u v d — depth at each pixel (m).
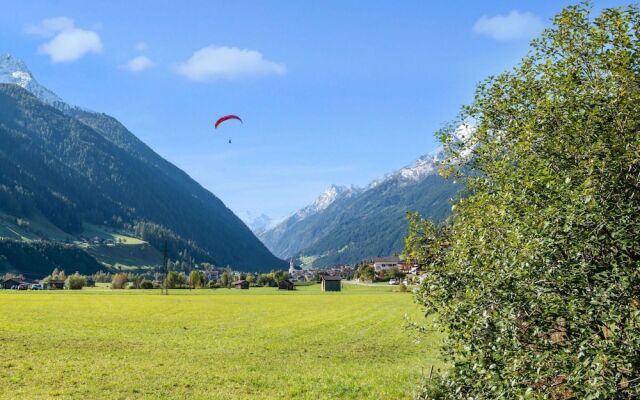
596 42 11.75
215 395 24.88
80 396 23.73
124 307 91.00
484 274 10.66
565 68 12.38
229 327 59.56
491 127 14.40
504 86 14.27
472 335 10.66
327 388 26.50
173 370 30.83
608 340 8.25
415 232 13.42
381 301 111.38
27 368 29.52
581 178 9.81
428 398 14.14
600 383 7.82
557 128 11.26
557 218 9.16
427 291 12.40
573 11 12.91
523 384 9.45
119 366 31.53
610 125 10.22
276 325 62.44
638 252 8.91
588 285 8.84
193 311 84.44
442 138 15.45
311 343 45.66
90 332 50.12
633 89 10.48
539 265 9.39
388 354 39.38
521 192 10.45
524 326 9.90
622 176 9.49
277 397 24.81
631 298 8.60
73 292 155.88
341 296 136.50
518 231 9.91
